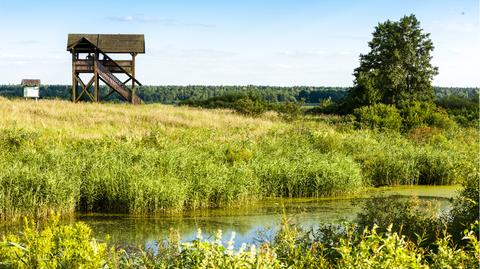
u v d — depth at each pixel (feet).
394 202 38.91
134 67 156.04
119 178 55.98
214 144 77.00
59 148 68.59
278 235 26.50
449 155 79.97
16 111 100.99
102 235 44.19
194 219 51.19
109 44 156.15
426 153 79.71
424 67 214.48
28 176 52.80
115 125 99.09
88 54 153.17
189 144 77.77
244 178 60.64
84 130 89.76
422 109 122.83
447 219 37.09
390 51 212.23
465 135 114.42
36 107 108.17
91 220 50.37
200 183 57.52
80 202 55.26
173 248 24.70
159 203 54.08
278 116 134.00
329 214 52.85
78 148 69.36
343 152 82.07
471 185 36.68
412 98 205.16
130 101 152.05
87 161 61.26
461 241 31.12
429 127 108.78
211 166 63.26
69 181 54.08
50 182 52.42
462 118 145.69
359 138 91.15
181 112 121.49
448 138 108.27
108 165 60.23
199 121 109.50
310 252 23.24
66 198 53.06
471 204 34.63
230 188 58.03
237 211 55.26
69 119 99.86
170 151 68.33
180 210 54.65
